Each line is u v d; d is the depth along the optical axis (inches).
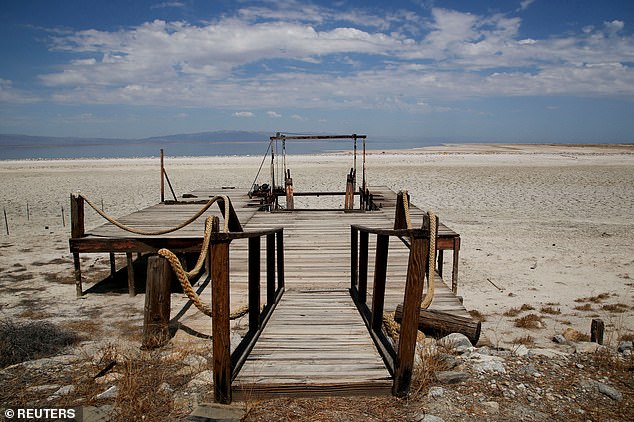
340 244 339.0
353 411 128.2
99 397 141.2
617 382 146.7
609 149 2952.8
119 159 1930.4
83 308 277.7
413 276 129.0
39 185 927.7
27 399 142.3
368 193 530.3
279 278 230.4
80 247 296.7
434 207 677.9
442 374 147.9
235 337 188.7
